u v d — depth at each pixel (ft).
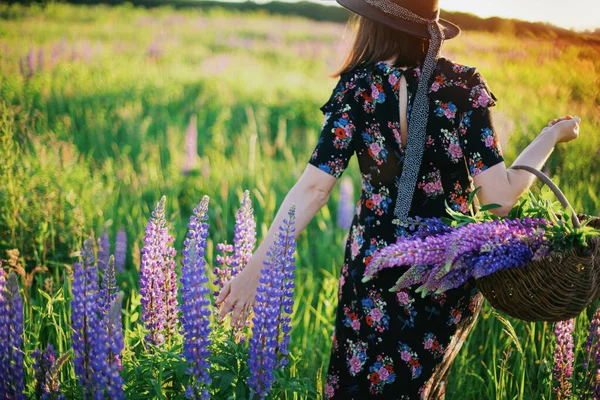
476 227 6.42
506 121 18.62
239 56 44.96
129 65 37.99
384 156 7.45
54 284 11.53
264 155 23.54
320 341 11.14
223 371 7.39
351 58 7.72
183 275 6.62
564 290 6.42
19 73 29.78
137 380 7.41
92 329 6.55
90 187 16.47
